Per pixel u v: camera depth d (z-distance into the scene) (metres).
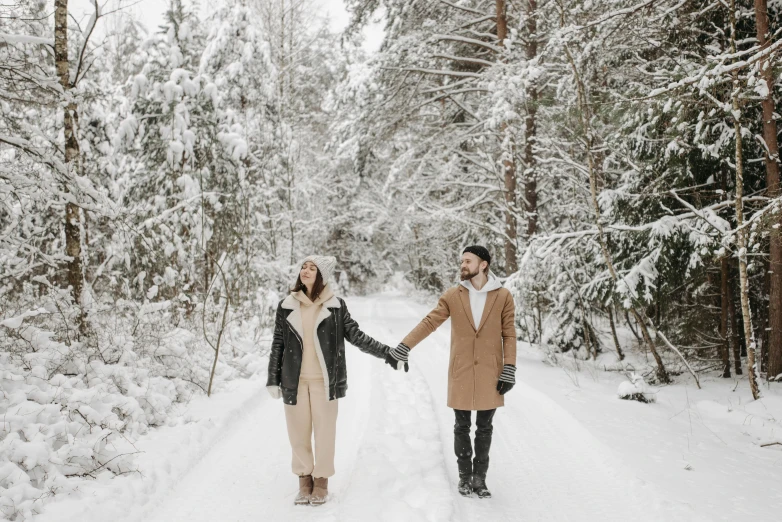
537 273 9.43
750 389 7.29
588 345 10.72
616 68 10.02
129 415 4.58
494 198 14.41
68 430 3.90
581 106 8.02
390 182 14.62
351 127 14.19
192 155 11.23
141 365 5.82
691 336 9.12
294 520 3.27
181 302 9.17
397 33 13.43
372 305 23.61
